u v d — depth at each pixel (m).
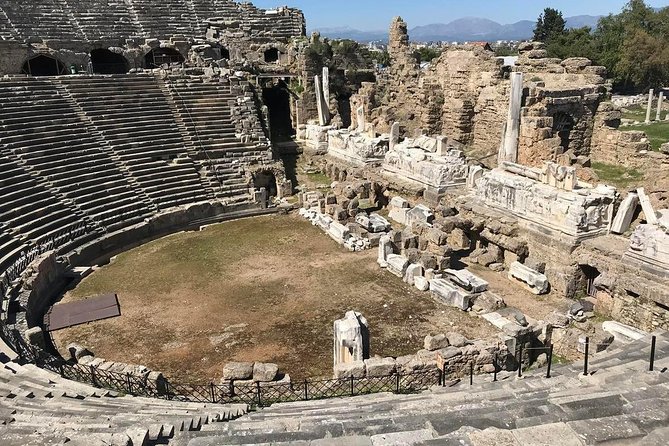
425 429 8.20
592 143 40.78
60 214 29.11
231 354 19.12
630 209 23.45
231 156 39.28
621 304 20.77
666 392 9.16
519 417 8.41
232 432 9.60
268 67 53.19
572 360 18.41
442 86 46.22
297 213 35.94
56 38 49.38
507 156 35.22
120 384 16.58
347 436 8.23
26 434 9.11
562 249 23.89
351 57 58.09
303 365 18.23
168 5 58.56
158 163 36.31
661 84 79.19
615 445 7.06
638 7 87.50
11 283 22.25
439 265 25.25
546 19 109.81
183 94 42.16
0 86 35.50
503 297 23.14
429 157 33.09
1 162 29.86
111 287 25.00
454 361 16.77
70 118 35.94
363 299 23.06
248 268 26.88
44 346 19.14
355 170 38.53
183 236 32.12
